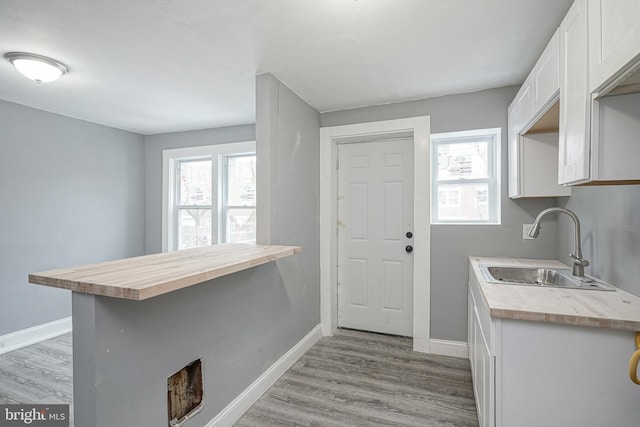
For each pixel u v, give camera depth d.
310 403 2.14
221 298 1.91
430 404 2.11
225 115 3.51
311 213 3.05
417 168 2.89
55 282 1.22
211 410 1.82
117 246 4.05
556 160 2.19
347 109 3.14
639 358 1.05
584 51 1.21
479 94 2.71
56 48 2.03
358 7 1.61
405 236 3.21
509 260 2.52
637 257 1.44
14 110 3.11
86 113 3.44
